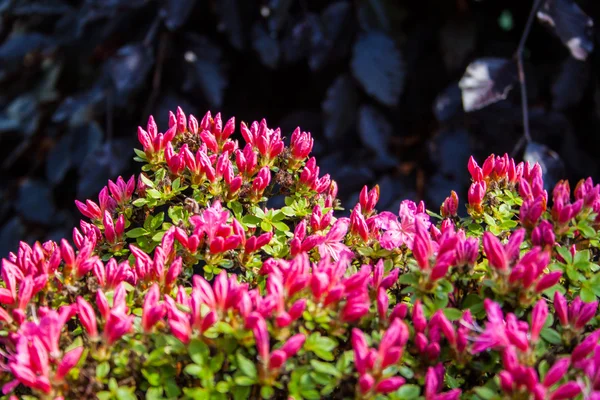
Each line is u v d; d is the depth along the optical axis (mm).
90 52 1343
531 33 1251
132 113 1328
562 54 1219
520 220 726
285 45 1210
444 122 1180
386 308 676
